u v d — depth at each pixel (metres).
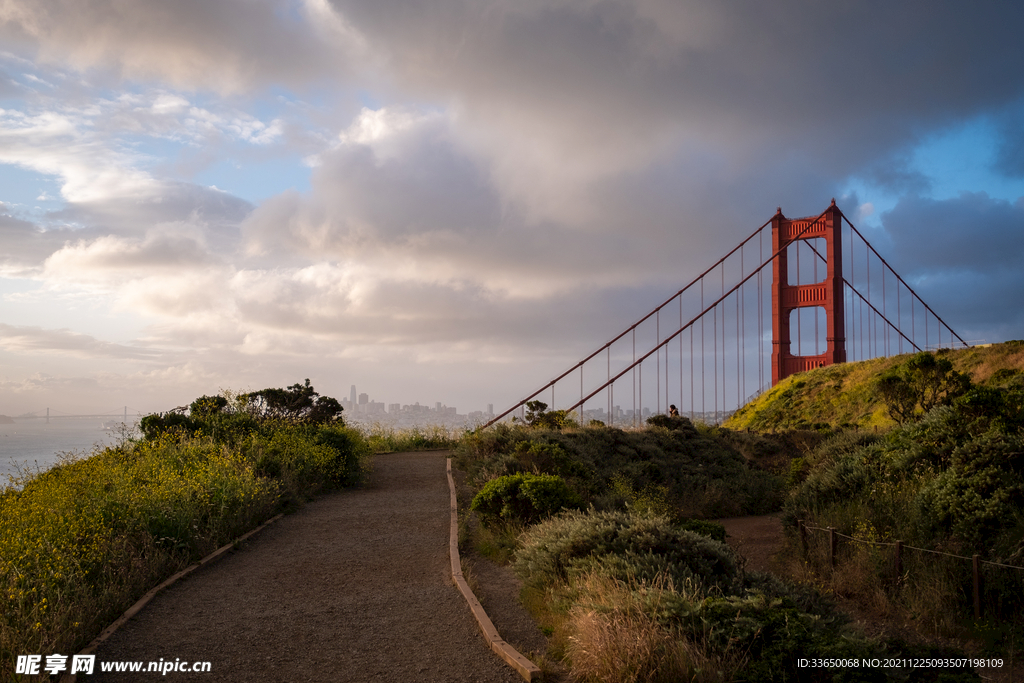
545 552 8.27
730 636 5.25
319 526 11.59
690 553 7.97
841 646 5.00
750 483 21.58
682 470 22.19
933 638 8.31
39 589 6.15
